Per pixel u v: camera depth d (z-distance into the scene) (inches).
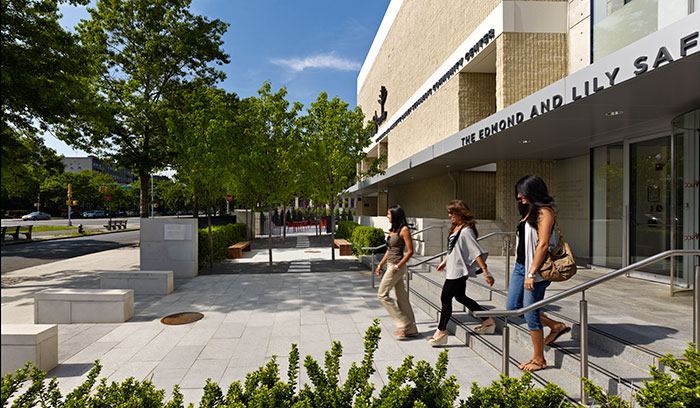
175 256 396.8
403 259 201.9
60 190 2615.7
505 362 131.5
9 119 285.4
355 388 99.4
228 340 207.5
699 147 220.2
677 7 230.8
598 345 151.6
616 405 88.3
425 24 654.5
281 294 319.9
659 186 286.2
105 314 241.1
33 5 318.0
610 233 333.4
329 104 577.9
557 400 88.7
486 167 569.9
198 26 728.3
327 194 527.2
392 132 917.2
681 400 78.6
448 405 91.5
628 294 224.2
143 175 726.5
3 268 482.9
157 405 96.2
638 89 194.5
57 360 176.9
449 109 530.3
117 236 1096.2
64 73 330.3
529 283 140.6
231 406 88.4
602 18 299.0
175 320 245.1
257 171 462.9
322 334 216.1
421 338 205.0
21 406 99.3
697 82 183.0
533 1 398.9
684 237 229.9
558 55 400.8
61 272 450.9
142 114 669.3
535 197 145.6
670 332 152.7
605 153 343.3
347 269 454.0
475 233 189.6
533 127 283.1
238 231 738.2
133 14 697.0
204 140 426.0
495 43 416.2
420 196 765.9
